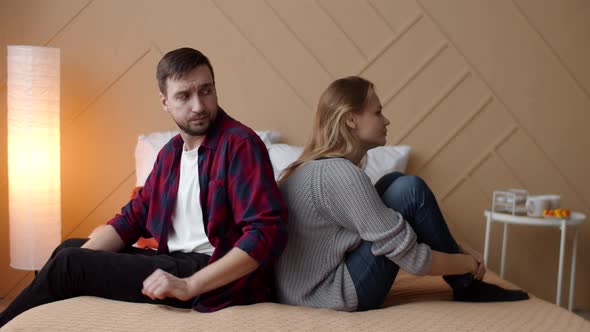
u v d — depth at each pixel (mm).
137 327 1562
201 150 1893
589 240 3432
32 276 3330
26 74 2918
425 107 3346
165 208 1951
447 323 1699
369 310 1871
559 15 3342
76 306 1671
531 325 1732
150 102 3268
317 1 3283
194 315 1696
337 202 1815
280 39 3283
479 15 3326
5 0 3178
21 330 1541
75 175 3275
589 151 3398
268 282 1961
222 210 1852
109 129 3268
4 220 3279
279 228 1796
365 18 3303
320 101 2002
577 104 3377
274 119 3309
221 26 3264
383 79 3328
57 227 3061
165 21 3244
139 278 1790
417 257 1803
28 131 2939
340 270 1872
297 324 1630
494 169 3387
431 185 3375
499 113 3369
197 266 1855
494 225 3414
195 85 1815
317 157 1920
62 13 3205
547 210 2973
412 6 3311
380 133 1984
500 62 3348
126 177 3287
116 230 2010
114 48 3238
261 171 1831
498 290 2043
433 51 3326
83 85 3242
